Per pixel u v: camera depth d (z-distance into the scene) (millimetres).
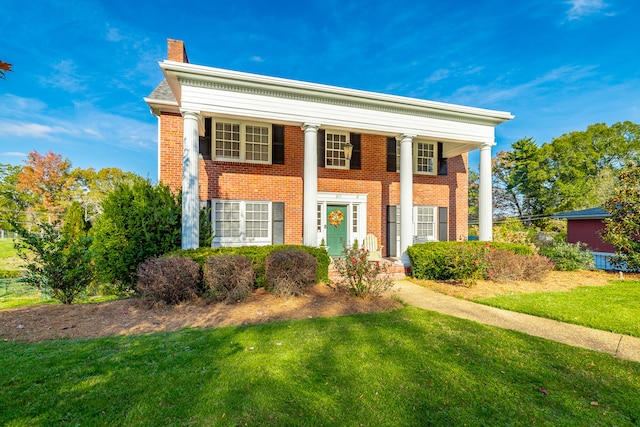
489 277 9109
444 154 13781
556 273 10609
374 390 3150
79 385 3172
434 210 13617
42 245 6691
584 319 5621
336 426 2602
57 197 32938
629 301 6875
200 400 2932
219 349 4137
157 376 3371
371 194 12664
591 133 30469
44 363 3645
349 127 9750
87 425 2561
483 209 11266
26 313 5797
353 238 12406
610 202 10867
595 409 2871
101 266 8188
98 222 8742
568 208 28891
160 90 10820
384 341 4477
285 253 7277
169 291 6270
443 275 9352
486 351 4168
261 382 3262
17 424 2545
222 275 6590
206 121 10797
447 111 10531
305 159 9414
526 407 2885
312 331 4867
